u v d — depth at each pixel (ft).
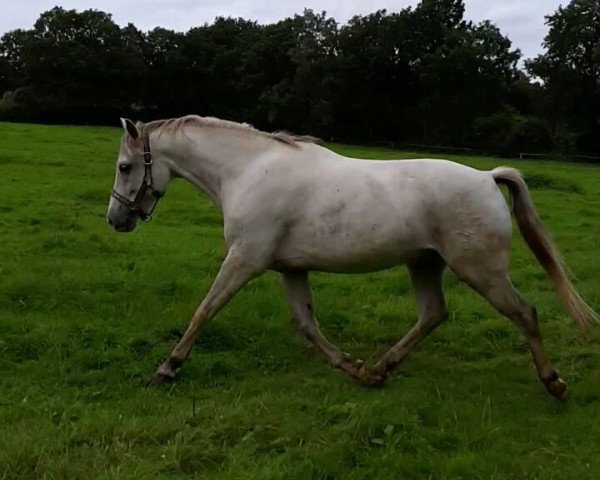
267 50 177.78
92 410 14.87
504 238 15.07
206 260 30.27
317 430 13.70
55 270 26.99
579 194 64.34
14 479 11.84
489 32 155.02
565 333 20.90
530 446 13.33
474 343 20.20
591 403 15.60
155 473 12.02
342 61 156.97
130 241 33.83
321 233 15.64
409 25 157.17
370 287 26.71
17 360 18.21
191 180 17.67
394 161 15.99
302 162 16.20
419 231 15.24
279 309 22.63
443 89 155.53
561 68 147.95
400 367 18.15
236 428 13.69
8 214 39.55
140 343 19.36
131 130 17.51
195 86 201.67
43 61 188.44
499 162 114.52
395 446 13.03
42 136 85.40
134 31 201.57
